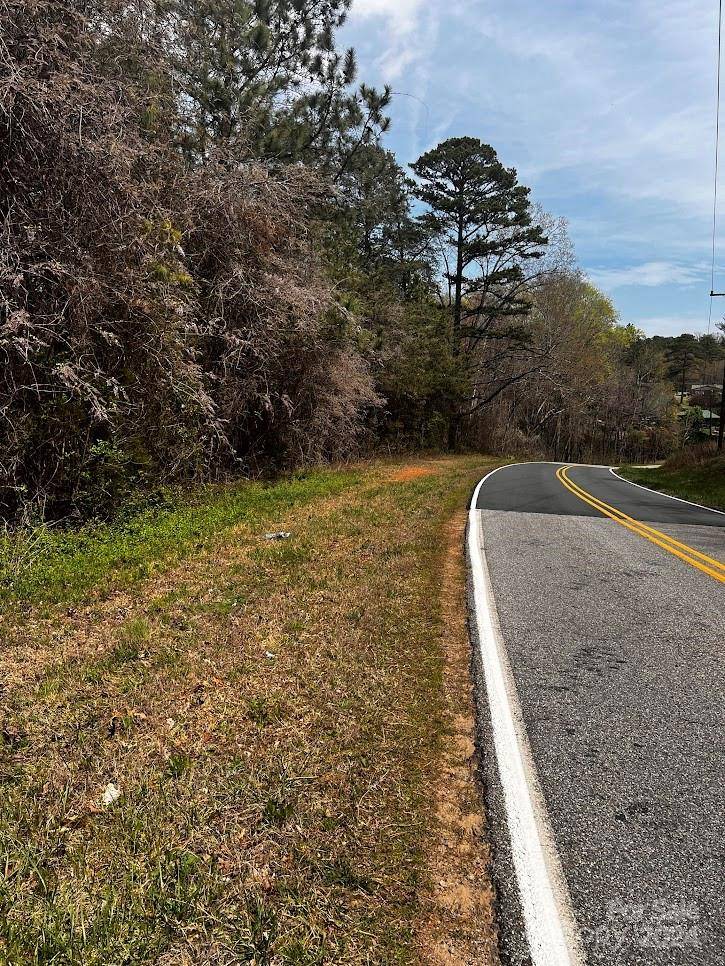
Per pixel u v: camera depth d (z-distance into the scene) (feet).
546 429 188.85
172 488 28.40
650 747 11.09
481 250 107.76
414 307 87.40
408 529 28.66
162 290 25.11
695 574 23.68
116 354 24.32
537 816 9.13
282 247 39.19
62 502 22.25
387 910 7.49
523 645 15.71
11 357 19.90
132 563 19.79
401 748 10.84
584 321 156.76
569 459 196.03
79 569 18.38
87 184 21.75
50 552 18.98
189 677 12.74
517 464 95.30
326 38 54.60
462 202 104.01
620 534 32.24
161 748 10.34
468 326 112.57
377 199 76.54
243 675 12.95
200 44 40.63
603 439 225.35
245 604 16.92
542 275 127.03
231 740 10.66
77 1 22.98
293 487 36.65
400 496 39.42
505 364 139.85
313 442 46.93
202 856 8.05
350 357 49.96
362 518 30.19
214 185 31.81
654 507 45.93
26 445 20.38
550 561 24.98
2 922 7.00
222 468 36.17
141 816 8.66
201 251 32.53
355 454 64.54
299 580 19.22
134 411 25.29
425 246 107.65
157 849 8.13
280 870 7.94
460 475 60.95
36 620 15.21
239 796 9.22
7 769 9.60
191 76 39.86
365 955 6.86
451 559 24.27
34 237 20.16
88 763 9.84
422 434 93.20
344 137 64.44
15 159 20.15
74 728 10.76
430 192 104.88
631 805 9.45
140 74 26.78
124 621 15.49
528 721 11.87
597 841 8.66
